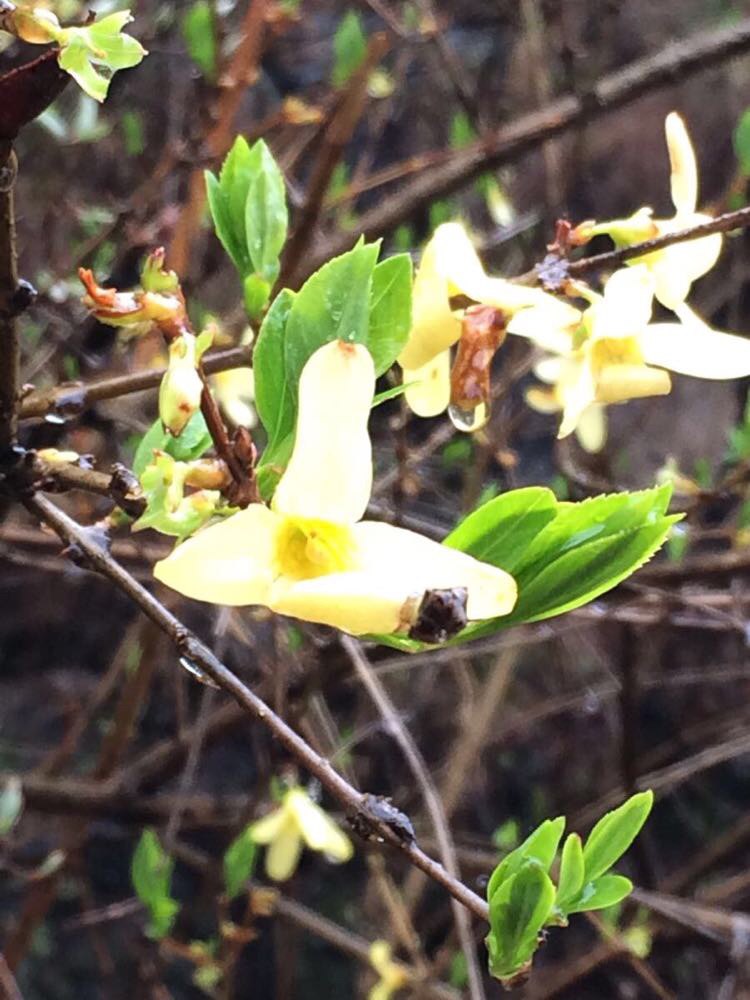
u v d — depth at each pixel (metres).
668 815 0.65
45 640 0.63
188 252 0.35
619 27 0.60
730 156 0.60
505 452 0.38
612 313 0.17
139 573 0.37
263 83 0.58
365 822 0.14
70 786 0.39
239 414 0.26
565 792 0.58
